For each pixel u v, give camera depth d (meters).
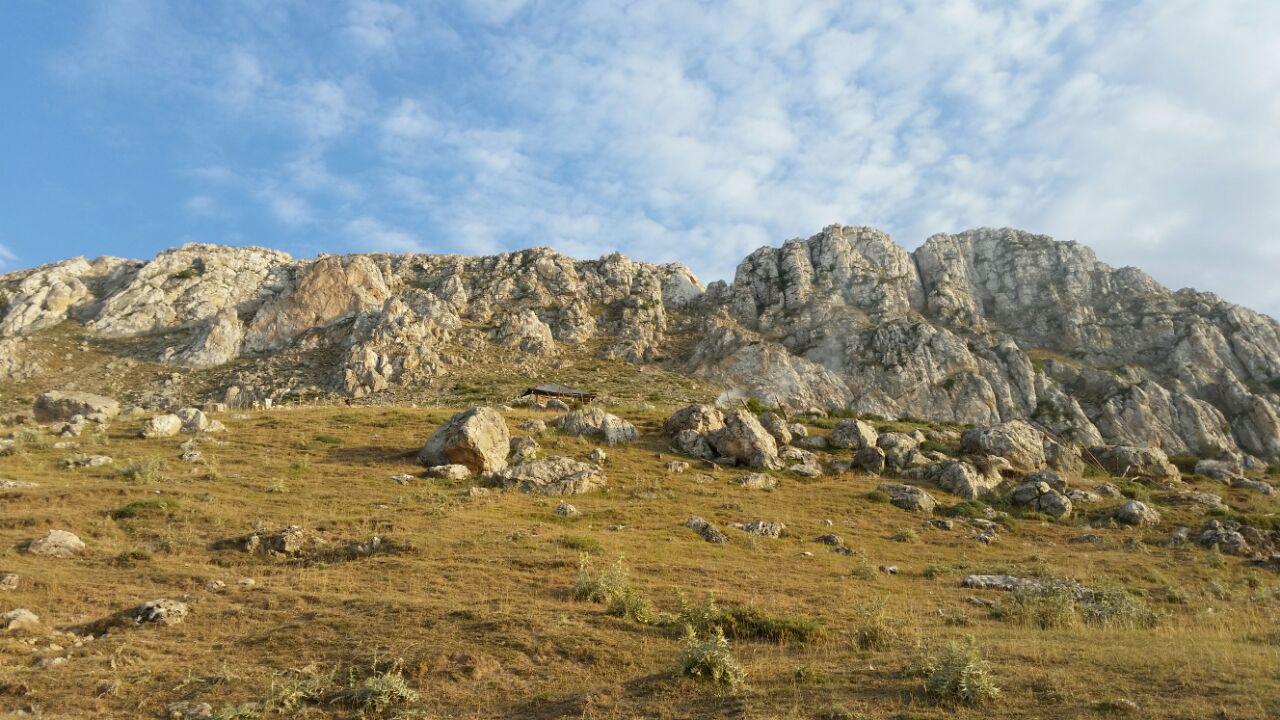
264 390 99.62
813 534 33.06
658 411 67.56
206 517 27.64
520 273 152.88
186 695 13.41
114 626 17.25
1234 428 112.12
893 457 48.84
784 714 11.45
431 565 22.61
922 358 121.50
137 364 112.81
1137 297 146.38
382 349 108.62
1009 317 147.00
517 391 98.19
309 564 23.41
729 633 16.94
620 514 33.19
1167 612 22.12
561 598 19.73
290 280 144.38
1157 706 10.95
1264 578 29.08
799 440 52.91
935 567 27.59
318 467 38.72
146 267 138.25
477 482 37.50
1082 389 120.38
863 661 14.52
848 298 147.50
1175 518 39.44
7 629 16.27
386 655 14.70
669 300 160.12
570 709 12.39
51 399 52.41
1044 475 45.88
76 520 26.02
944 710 11.32
